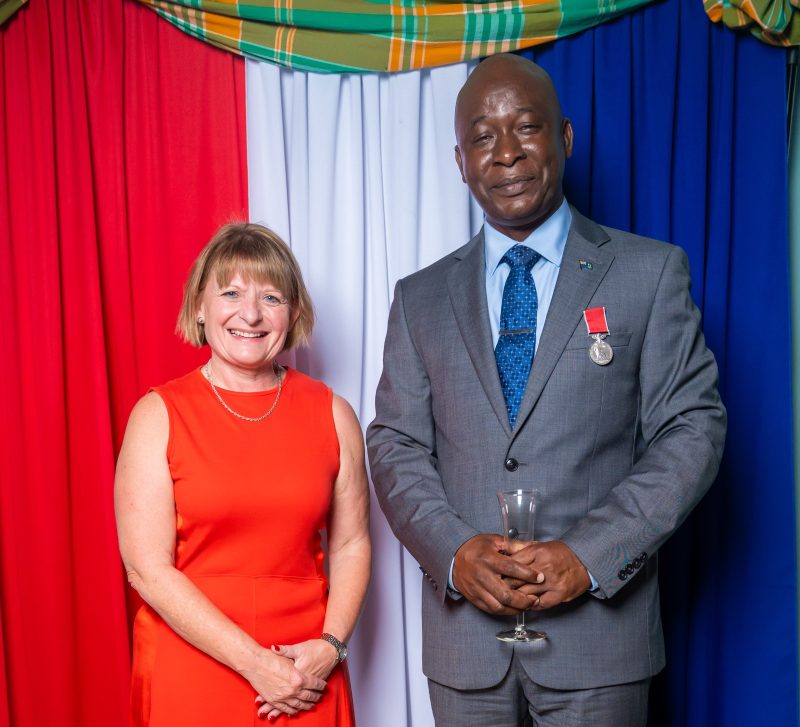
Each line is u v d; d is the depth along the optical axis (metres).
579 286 1.72
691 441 1.62
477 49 2.27
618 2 2.25
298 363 2.33
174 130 2.32
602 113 2.29
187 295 1.76
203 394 1.70
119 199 2.27
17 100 2.26
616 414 1.69
